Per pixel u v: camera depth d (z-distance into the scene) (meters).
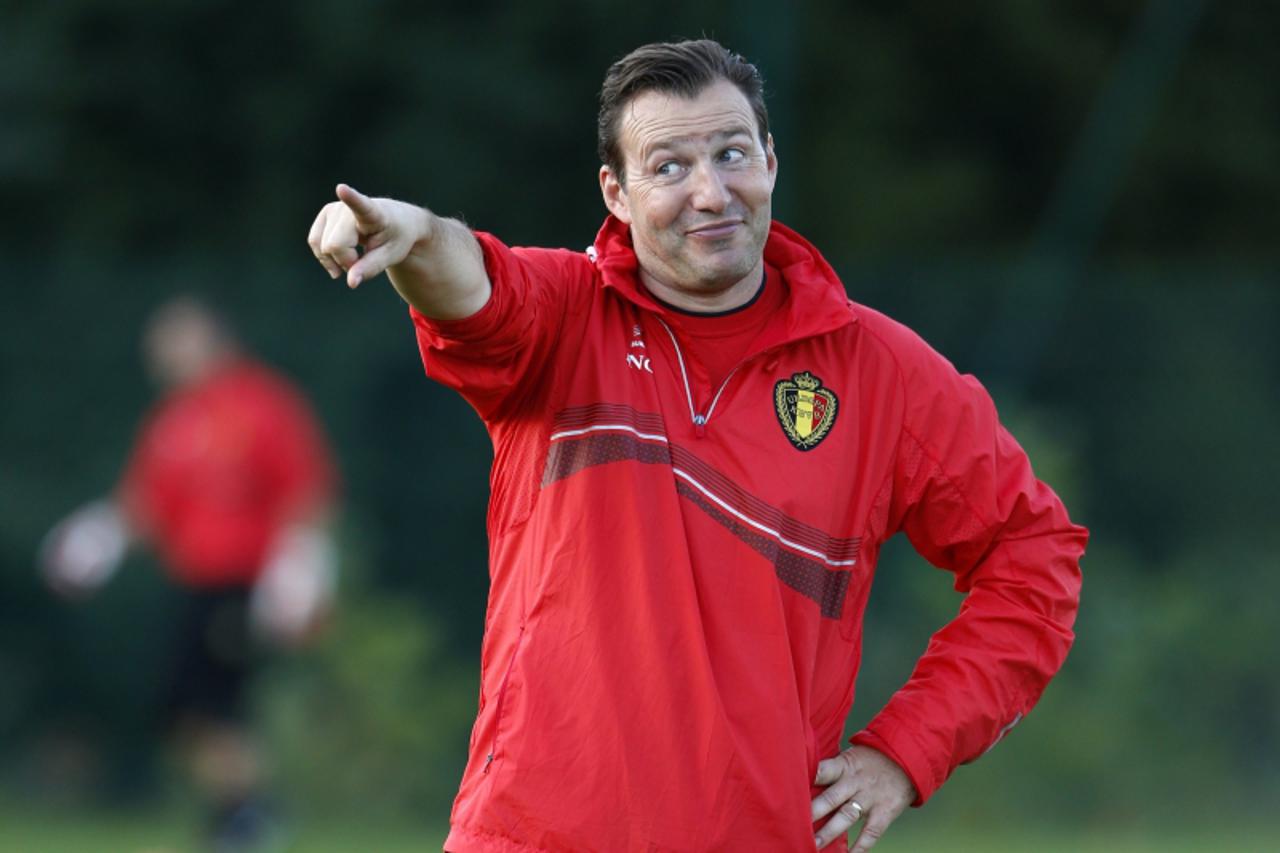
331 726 38.19
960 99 57.19
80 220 52.62
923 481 11.71
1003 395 40.75
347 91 52.69
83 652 39.78
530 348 11.02
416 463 39.56
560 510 11.09
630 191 11.28
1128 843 34.25
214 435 29.94
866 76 56.22
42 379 39.62
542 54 51.97
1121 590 40.00
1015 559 11.93
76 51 51.88
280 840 30.78
